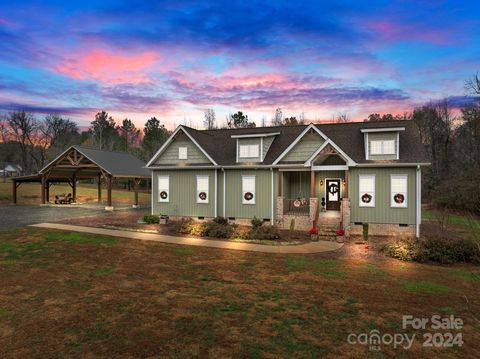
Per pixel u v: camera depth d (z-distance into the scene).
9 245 15.10
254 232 18.05
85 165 30.72
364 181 19.34
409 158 18.61
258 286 10.20
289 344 6.70
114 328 7.30
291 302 8.94
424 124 53.44
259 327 7.44
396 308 8.64
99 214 26.62
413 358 6.31
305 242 17.03
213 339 6.86
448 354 6.48
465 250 13.58
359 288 10.14
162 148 24.11
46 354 6.23
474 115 41.50
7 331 7.14
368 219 19.25
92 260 12.91
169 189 24.06
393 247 14.52
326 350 6.50
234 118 66.62
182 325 7.48
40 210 28.67
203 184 23.11
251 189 22.03
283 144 22.81
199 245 16.05
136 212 28.55
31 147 71.56
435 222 24.77
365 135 19.36
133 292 9.55
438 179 45.34
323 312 8.31
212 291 9.71
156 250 14.80
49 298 9.02
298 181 22.73
